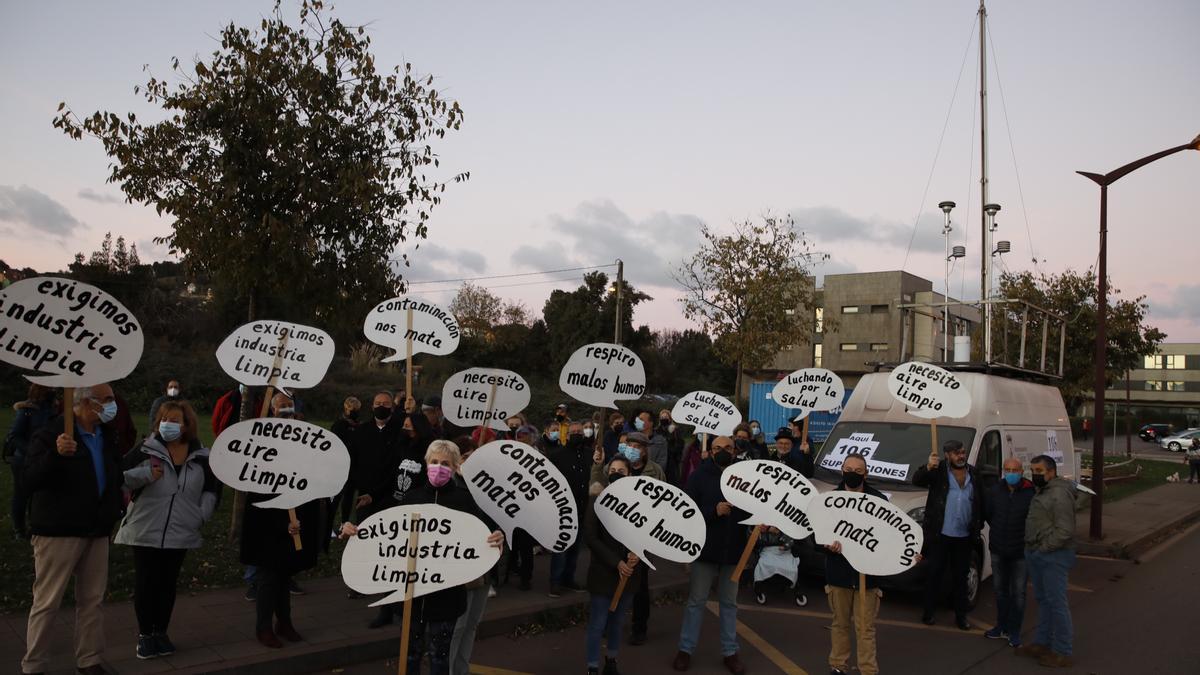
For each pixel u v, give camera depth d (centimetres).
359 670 586
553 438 859
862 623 585
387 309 838
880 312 4941
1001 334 2367
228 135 820
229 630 615
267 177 850
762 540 873
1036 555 690
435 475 491
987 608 906
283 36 865
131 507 548
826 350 5072
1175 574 1130
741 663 636
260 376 685
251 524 578
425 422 727
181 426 551
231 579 760
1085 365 2419
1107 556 1286
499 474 536
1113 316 2406
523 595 789
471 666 623
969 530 806
